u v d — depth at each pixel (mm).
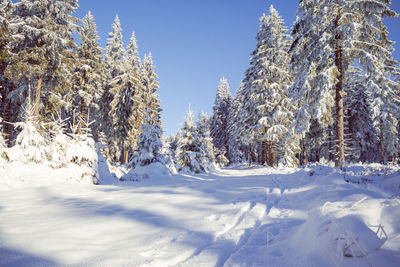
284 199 5887
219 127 52219
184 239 3229
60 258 2592
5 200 6109
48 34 18516
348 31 12906
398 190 3525
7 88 21594
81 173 10148
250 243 3139
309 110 14727
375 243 2160
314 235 2605
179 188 7934
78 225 3896
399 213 2518
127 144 27000
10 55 18422
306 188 6617
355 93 27328
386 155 28844
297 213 4414
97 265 2432
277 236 3355
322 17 13320
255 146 32469
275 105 24391
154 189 8039
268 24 25766
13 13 20016
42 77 19188
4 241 3076
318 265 2244
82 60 25438
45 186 8156
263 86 25469
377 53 12977
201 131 25594
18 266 2359
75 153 10484
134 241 3172
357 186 4996
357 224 2334
